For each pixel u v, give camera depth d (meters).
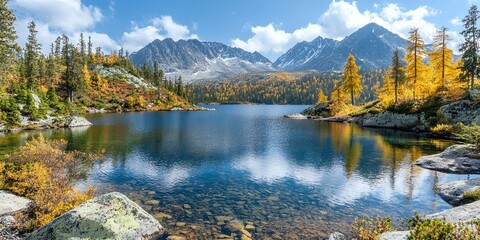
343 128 56.38
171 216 14.12
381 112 59.09
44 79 107.44
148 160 27.28
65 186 16.48
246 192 18.30
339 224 13.45
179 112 115.19
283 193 18.14
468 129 27.28
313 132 50.16
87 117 78.94
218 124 65.69
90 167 24.22
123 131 49.03
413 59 57.97
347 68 82.62
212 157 29.02
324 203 16.34
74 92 101.75
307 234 12.35
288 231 12.64
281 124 66.25
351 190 18.72
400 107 55.66
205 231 12.46
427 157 26.47
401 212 14.96
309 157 29.17
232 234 12.22
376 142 38.25
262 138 42.78
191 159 27.97
